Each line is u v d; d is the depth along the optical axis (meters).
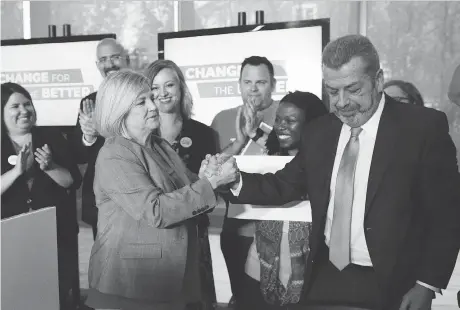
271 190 1.88
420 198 1.53
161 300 1.62
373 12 2.29
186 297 1.77
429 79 2.21
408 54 2.24
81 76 2.57
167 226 1.61
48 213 1.00
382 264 1.54
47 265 0.99
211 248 2.44
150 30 2.57
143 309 1.64
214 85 2.38
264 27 2.31
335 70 1.53
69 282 2.59
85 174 2.52
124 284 1.62
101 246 1.68
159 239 1.62
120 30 2.61
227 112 2.38
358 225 1.62
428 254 1.51
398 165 1.53
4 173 2.60
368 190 1.56
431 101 2.21
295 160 1.91
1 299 0.85
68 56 2.57
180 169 1.86
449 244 1.49
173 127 2.39
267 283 2.34
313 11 2.38
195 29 2.50
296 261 2.28
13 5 2.72
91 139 2.52
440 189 1.50
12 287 0.88
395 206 1.53
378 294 1.55
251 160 2.34
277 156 2.30
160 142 1.90
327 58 1.55
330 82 1.56
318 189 1.68
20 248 0.90
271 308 2.34
